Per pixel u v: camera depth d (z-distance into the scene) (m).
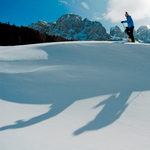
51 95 1.83
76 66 3.08
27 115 1.30
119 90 1.99
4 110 1.34
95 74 2.66
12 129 1.03
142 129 1.10
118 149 0.86
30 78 2.39
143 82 2.26
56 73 2.66
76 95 1.85
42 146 0.86
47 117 1.29
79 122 1.21
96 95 1.85
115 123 1.19
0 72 2.57
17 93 1.82
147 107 1.48
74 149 0.85
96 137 0.99
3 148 0.81
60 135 1.00
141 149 0.86
